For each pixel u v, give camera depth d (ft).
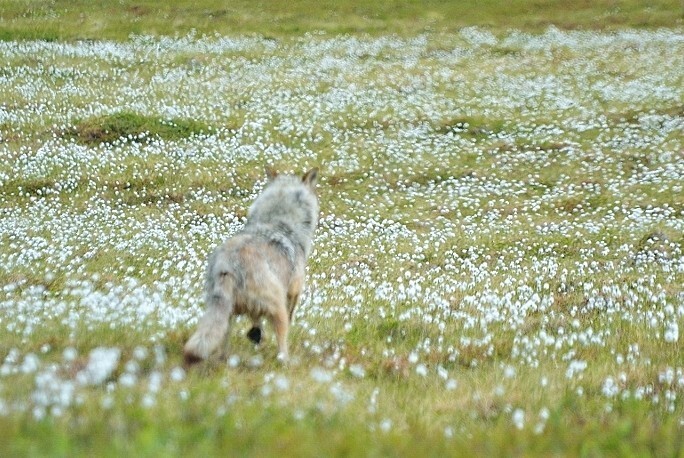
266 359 94.32
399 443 58.08
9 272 159.22
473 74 431.43
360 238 218.18
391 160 297.74
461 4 625.00
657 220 231.09
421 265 190.39
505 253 204.13
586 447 60.64
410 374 95.14
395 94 388.78
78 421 55.47
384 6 611.47
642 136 313.73
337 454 53.83
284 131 326.85
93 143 304.71
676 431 69.10
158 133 316.40
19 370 73.56
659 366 101.40
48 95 366.63
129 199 254.06
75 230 211.00
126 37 504.43
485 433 65.82
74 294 133.90
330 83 408.46
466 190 267.59
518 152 305.12
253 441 55.01
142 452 49.19
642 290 157.28
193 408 62.13
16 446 48.39
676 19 576.20
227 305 84.38
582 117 343.26
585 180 273.13
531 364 101.50
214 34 523.70
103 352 77.10
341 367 93.04
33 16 529.04
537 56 477.77
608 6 615.57
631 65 446.19
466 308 138.72
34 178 263.90
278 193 102.63
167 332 102.78
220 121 335.67
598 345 113.50
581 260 197.77
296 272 98.89
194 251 190.90
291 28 545.44
